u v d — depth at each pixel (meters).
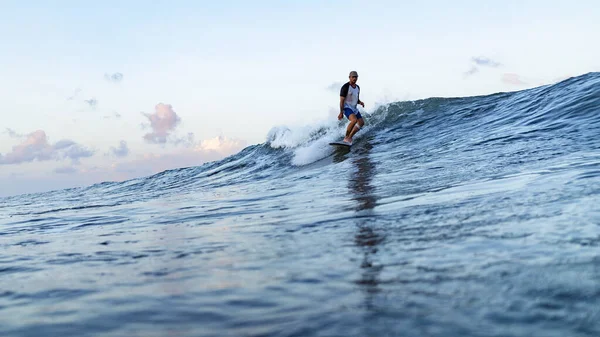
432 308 1.34
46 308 1.70
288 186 7.04
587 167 4.27
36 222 5.85
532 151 6.14
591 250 1.82
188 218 4.41
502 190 3.69
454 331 1.17
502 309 1.30
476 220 2.66
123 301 1.68
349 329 1.23
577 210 2.60
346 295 1.52
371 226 2.84
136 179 18.36
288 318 1.34
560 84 11.08
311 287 1.64
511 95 12.21
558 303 1.32
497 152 6.68
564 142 6.43
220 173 13.62
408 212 3.22
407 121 12.40
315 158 10.97
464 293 1.45
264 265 2.05
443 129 10.84
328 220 3.27
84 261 2.65
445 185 4.52
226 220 3.94
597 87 9.51
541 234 2.15
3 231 5.09
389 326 1.23
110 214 5.87
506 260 1.79
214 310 1.47
